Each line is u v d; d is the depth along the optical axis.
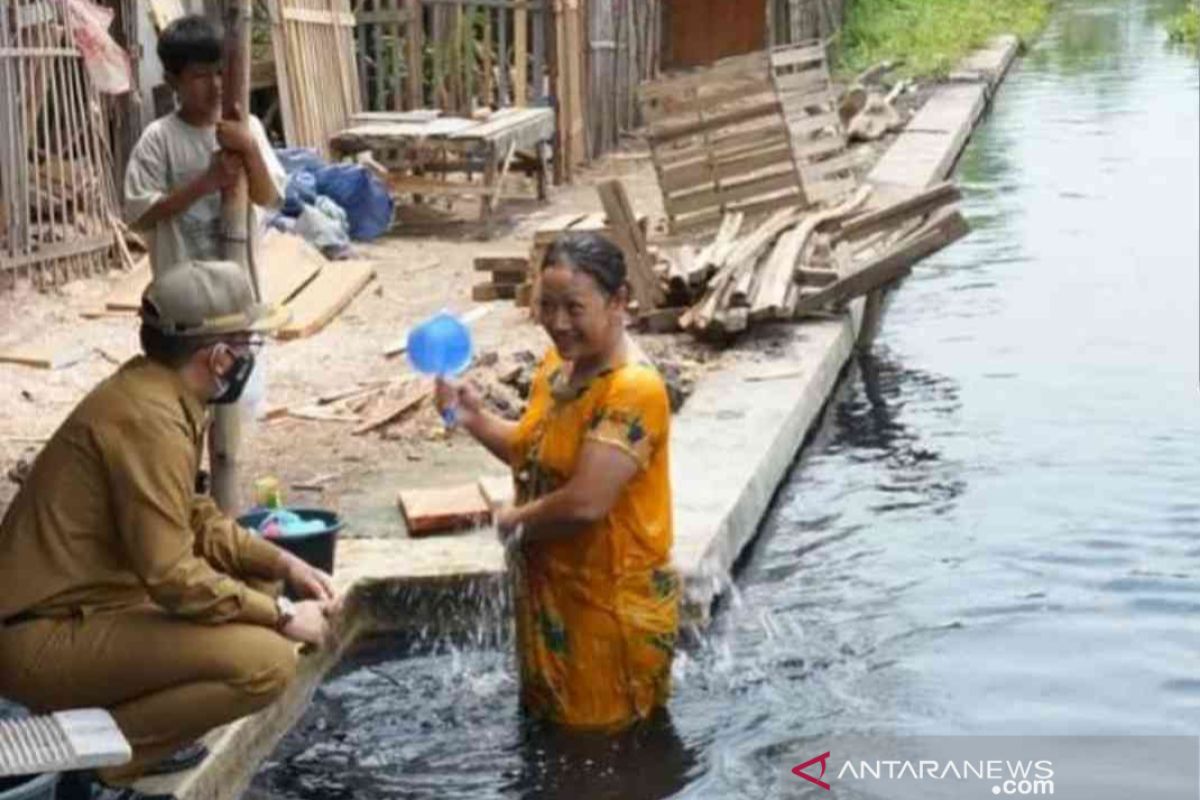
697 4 23.72
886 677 7.31
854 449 10.67
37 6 12.53
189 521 5.64
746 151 13.97
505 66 17.59
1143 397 11.77
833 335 11.86
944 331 13.78
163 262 7.47
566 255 6.23
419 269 13.93
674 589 6.67
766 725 6.85
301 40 15.73
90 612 5.55
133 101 13.82
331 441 9.55
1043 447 10.66
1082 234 17.72
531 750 6.59
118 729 5.17
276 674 5.64
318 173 14.85
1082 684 7.28
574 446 6.34
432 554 7.76
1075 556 8.77
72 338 11.50
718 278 11.87
